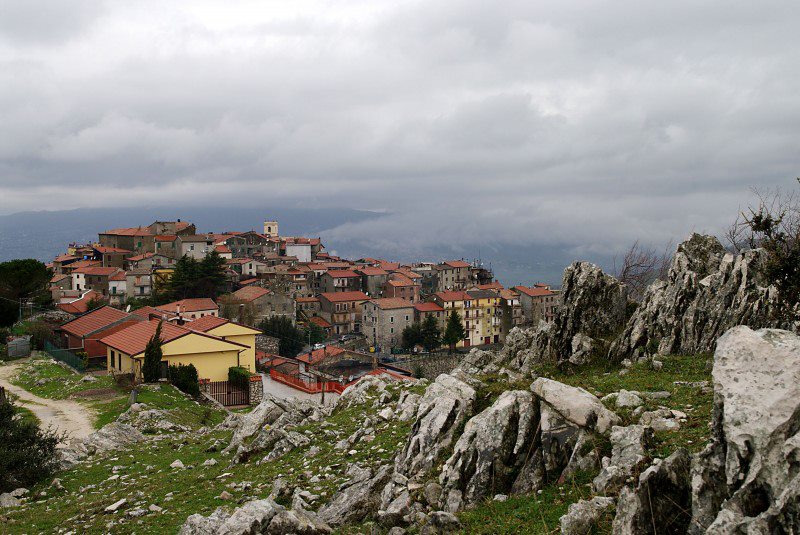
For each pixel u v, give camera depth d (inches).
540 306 7549.2
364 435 1080.8
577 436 676.7
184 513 900.6
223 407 2164.1
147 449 1443.2
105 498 1049.5
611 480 587.5
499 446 692.7
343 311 7283.5
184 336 2409.0
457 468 702.5
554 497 624.1
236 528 669.3
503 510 629.0
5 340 3255.4
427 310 7042.3
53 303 4690.0
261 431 1252.5
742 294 1210.0
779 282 1013.2
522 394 726.5
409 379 1592.0
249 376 2300.7
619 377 1123.9
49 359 2935.5
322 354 3801.7
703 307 1263.5
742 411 465.7
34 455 1253.1
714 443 493.7
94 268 6422.2
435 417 818.8
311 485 892.0
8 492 1163.9
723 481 481.7
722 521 430.6
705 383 920.9
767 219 1027.9
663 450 620.1
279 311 6195.9
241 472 1080.2
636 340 1330.0
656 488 517.0
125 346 2519.7
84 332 3041.3
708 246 1433.3
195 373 2261.3
